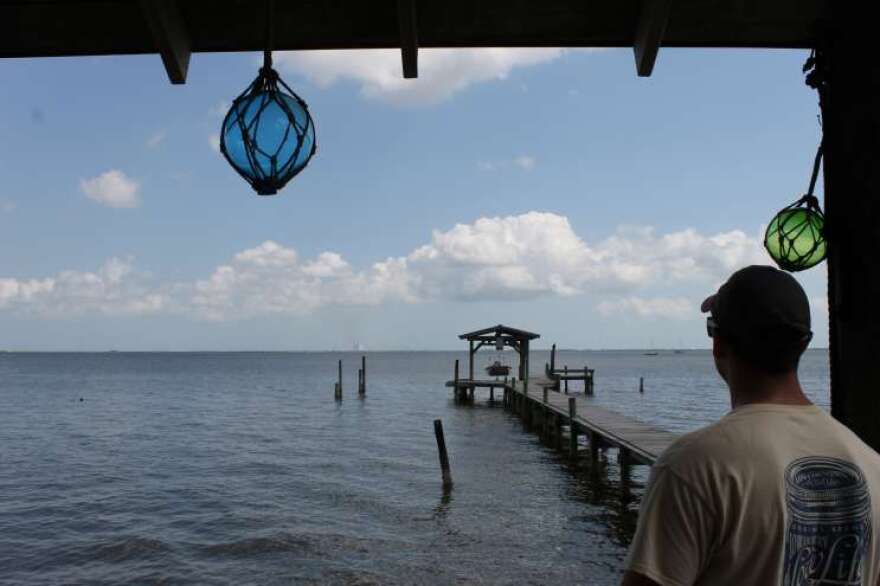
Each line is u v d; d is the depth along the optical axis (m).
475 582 10.91
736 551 1.55
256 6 3.84
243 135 2.96
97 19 3.88
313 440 28.19
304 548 12.72
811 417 1.65
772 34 3.71
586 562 11.85
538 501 16.34
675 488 1.59
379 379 87.75
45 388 69.56
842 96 3.41
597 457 17.98
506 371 44.50
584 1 3.79
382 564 11.80
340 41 3.90
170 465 22.11
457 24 3.84
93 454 24.80
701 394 57.66
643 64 3.77
